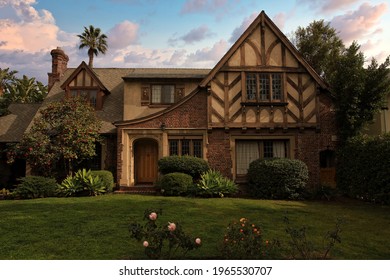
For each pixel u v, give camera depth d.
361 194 11.71
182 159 12.80
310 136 13.85
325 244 5.76
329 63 17.23
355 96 12.66
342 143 13.48
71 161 14.95
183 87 15.98
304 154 13.74
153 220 4.37
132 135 13.95
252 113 13.86
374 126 16.48
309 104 13.94
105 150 15.29
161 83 15.99
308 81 14.08
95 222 7.43
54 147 12.91
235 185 12.62
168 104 15.86
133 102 15.85
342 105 13.02
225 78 13.98
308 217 8.23
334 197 11.83
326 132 13.88
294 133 13.88
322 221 7.76
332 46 23.39
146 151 14.87
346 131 13.17
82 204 9.92
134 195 12.29
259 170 12.28
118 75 19.11
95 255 5.13
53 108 13.59
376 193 10.88
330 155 14.42
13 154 13.30
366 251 5.40
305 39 24.34
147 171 14.73
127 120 14.29
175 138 13.94
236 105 13.87
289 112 13.87
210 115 13.80
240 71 13.97
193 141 14.01
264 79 14.05
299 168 11.93
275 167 11.91
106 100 17.05
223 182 12.24
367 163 11.38
